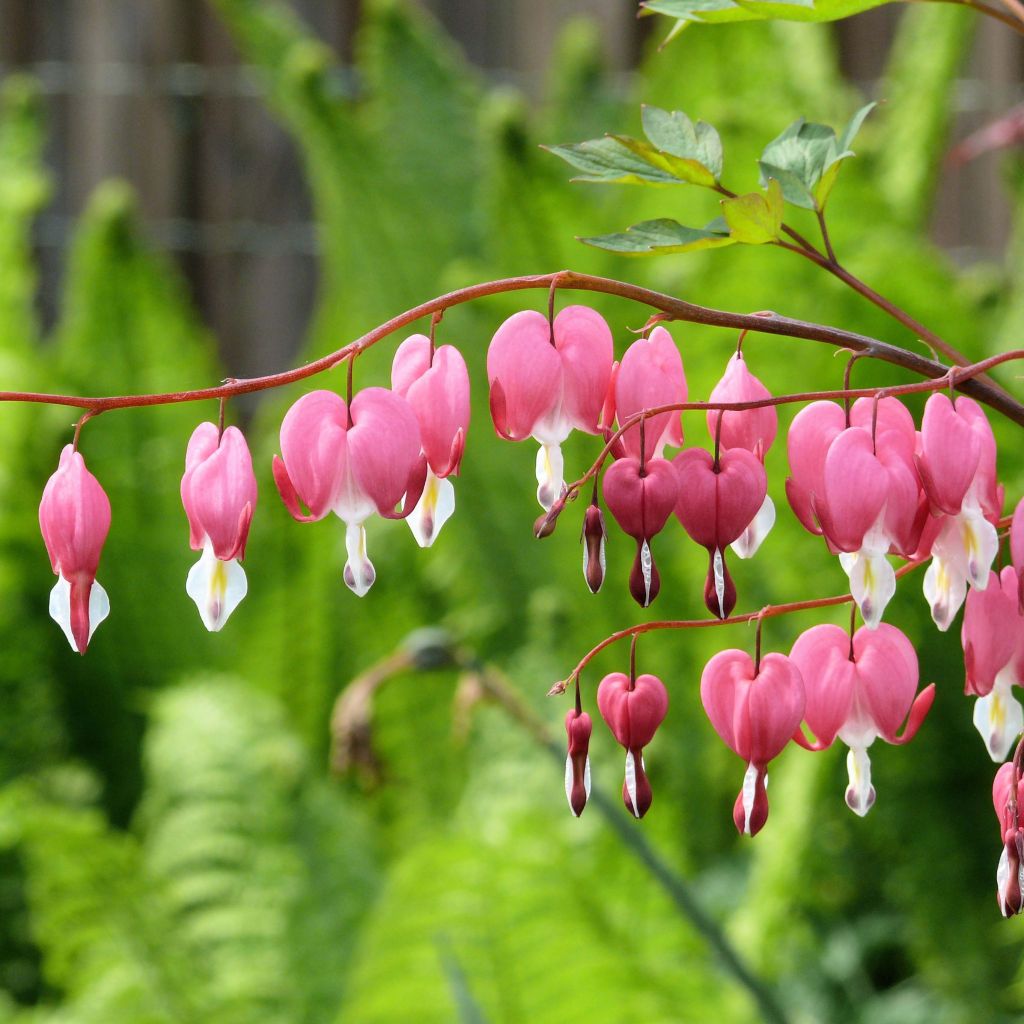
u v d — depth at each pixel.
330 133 2.48
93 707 2.55
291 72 2.46
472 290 1.03
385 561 2.55
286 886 1.86
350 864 1.92
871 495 1.03
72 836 1.81
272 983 1.79
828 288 1.96
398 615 2.50
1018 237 2.53
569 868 1.61
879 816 1.99
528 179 2.09
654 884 1.82
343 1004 1.76
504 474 2.34
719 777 2.20
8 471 2.53
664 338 1.05
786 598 2.09
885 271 1.94
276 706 2.16
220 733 1.99
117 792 2.53
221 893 1.84
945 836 1.98
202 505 1.01
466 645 2.39
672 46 2.50
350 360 1.02
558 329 1.03
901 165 2.55
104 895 1.80
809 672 1.06
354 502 1.02
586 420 1.03
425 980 1.60
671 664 2.17
